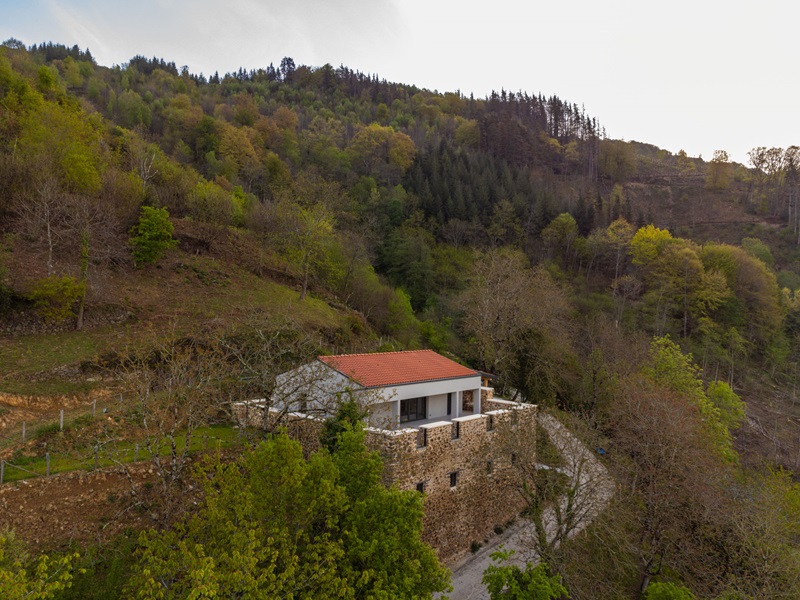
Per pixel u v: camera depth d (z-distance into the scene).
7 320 29.50
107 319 32.78
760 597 20.09
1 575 10.02
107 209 39.22
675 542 24.00
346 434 17.67
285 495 14.62
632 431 30.62
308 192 65.69
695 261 70.38
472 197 90.88
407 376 27.48
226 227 52.31
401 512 15.42
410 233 76.00
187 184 54.34
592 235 87.25
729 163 128.88
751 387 61.00
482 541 26.22
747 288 72.81
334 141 111.00
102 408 25.58
